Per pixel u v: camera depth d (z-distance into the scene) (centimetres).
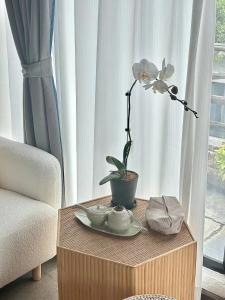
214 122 191
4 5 233
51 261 233
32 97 226
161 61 181
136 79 164
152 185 200
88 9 195
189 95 171
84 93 207
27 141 239
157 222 160
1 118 259
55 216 205
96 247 154
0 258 180
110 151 205
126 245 155
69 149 230
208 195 205
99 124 200
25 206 202
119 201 180
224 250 211
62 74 217
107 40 187
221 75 182
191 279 163
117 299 149
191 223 185
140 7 176
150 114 190
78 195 225
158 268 149
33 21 209
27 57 220
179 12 170
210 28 161
